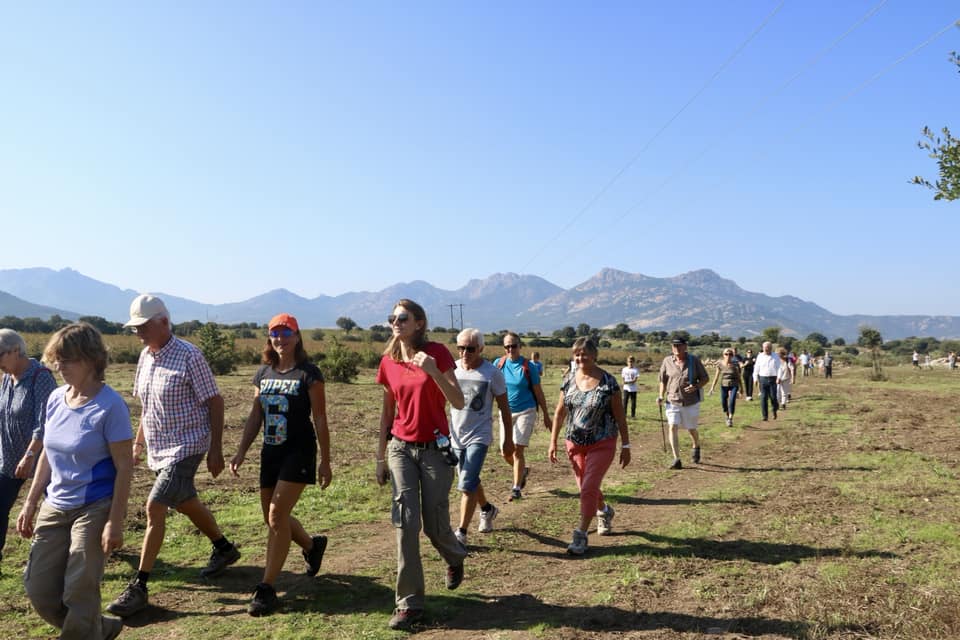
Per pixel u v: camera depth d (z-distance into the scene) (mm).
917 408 18859
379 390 26109
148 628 4406
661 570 5492
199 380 4820
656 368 53469
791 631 4152
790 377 19938
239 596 4992
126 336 60906
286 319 4867
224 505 7938
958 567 5211
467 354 6418
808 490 8336
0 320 84750
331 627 4391
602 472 6211
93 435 3625
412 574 4469
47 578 3652
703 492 8633
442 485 4789
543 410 8469
